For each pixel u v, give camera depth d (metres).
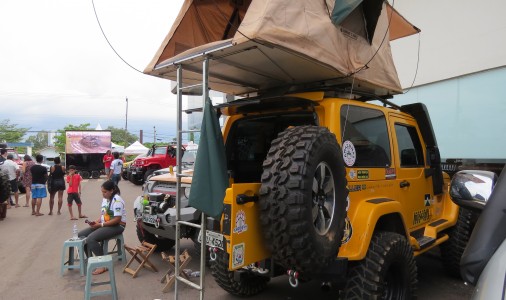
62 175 10.96
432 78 8.27
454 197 1.92
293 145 2.71
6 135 60.62
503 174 1.81
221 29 4.17
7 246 7.21
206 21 4.10
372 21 3.77
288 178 2.58
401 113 4.50
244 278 4.30
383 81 4.13
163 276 5.37
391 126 4.13
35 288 4.98
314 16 3.20
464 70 7.62
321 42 3.20
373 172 3.60
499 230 1.65
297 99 3.43
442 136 8.19
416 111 4.80
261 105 3.82
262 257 2.85
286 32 2.90
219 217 2.90
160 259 6.20
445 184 5.14
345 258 2.96
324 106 3.32
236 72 3.63
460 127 7.82
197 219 5.20
